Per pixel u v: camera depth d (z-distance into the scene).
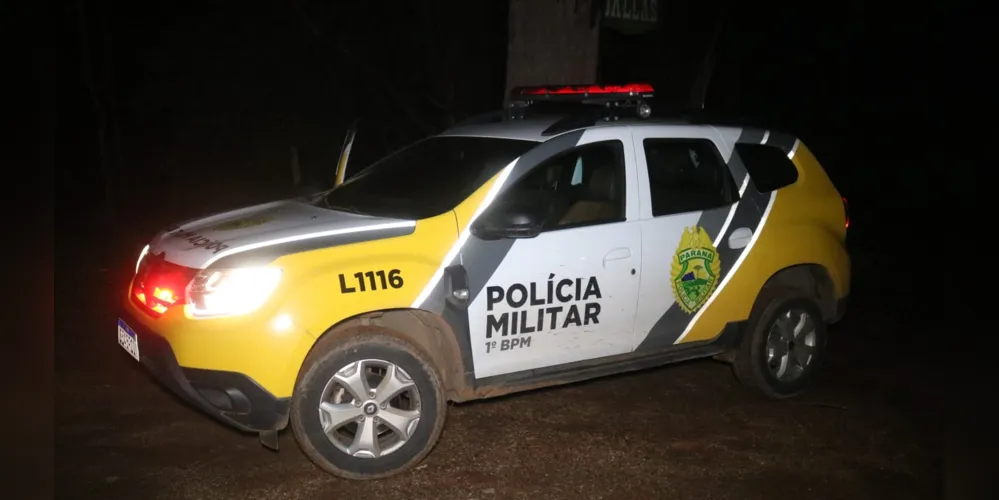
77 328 7.22
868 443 5.48
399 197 5.25
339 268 4.48
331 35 14.48
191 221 5.27
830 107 18.19
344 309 4.46
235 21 14.84
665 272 5.33
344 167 6.11
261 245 4.52
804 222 5.92
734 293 5.64
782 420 5.81
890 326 8.40
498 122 5.83
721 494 4.73
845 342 7.79
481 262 4.79
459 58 12.77
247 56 15.15
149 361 4.55
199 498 4.49
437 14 12.73
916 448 5.42
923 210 15.72
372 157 15.20
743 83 16.33
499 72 13.09
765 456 5.24
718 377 6.62
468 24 12.73
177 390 4.44
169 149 16.19
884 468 5.13
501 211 4.95
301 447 4.55
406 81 14.67
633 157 5.33
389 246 4.62
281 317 4.34
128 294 5.00
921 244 12.93
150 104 15.51
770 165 5.95
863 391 6.45
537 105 6.41
